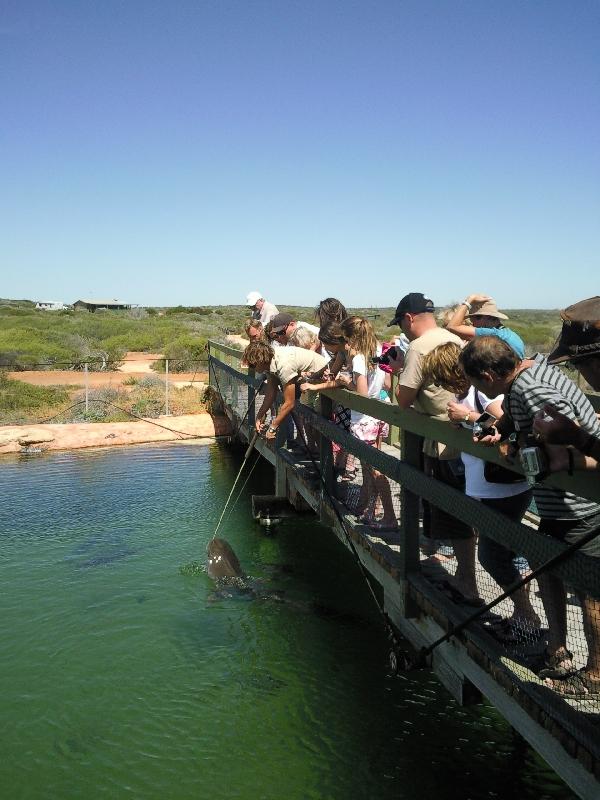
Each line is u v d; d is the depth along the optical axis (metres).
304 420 8.12
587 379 2.90
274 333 7.95
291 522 9.85
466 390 3.87
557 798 4.30
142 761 4.68
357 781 4.47
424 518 4.50
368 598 7.24
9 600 7.20
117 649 6.16
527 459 2.71
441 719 5.14
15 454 15.09
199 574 7.85
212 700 5.39
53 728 5.05
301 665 5.89
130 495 11.48
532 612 3.71
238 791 4.38
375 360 5.96
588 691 3.02
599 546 2.97
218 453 15.05
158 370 29.14
